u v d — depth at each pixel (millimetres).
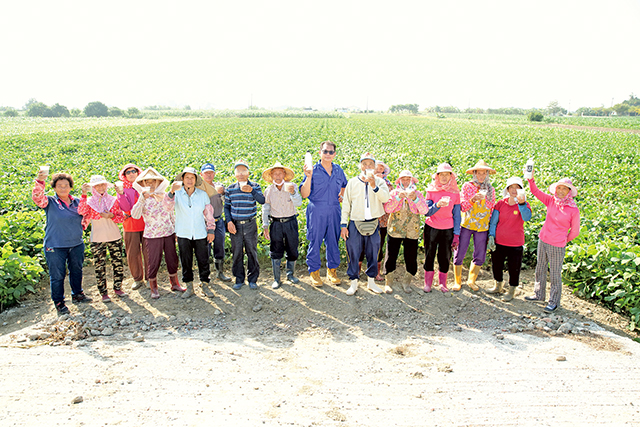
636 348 4430
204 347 4457
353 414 3281
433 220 5770
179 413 3268
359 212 5703
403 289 6125
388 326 5023
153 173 5512
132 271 6109
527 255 7266
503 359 4199
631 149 21641
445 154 18578
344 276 6746
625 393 3580
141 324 5055
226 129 42312
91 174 13727
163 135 34938
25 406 3314
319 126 48094
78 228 5402
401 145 23484
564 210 5262
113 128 46094
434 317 5273
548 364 4090
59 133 36625
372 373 3939
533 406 3393
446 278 6559
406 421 3191
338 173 6117
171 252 5855
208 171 6309
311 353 4355
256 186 6148
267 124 53969
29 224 7590
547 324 5059
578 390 3625
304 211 8648
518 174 12828
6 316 5273
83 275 6754
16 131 43094
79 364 4023
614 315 5402
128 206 5922
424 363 4125
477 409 3350
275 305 5641
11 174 14195
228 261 7527
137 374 3859
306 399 3494
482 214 5789
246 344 4562
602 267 5840
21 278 5777
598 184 12617
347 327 5000
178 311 5441
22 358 4117
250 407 3367
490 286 6258
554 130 39875
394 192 5734
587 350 4387
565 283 6246
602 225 7930
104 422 3133
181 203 5676
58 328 4840
